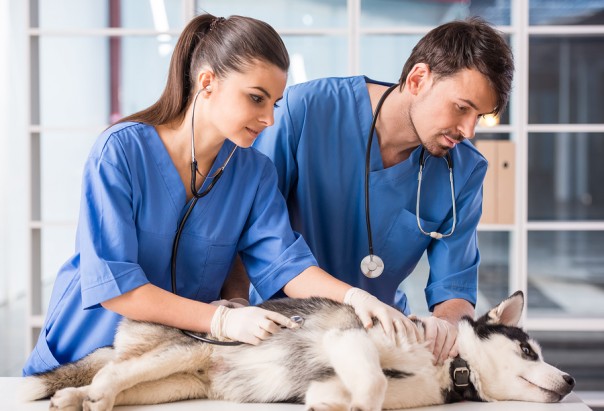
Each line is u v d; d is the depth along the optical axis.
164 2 3.55
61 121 3.82
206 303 1.51
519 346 1.46
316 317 1.43
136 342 1.42
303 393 1.38
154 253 1.51
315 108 1.79
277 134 1.79
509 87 1.50
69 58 3.79
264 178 1.61
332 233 1.82
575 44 15.26
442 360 1.43
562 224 3.30
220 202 1.56
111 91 3.66
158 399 1.38
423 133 1.57
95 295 1.37
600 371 3.94
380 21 3.53
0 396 1.38
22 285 6.00
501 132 3.51
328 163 1.79
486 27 1.50
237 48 1.37
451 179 1.77
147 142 1.49
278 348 1.41
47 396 1.37
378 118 1.76
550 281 6.79
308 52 3.47
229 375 1.44
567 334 4.93
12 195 5.78
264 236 1.58
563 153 16.53
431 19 3.55
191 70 1.48
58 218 4.39
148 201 1.48
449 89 1.48
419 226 1.78
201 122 1.47
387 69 3.46
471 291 1.79
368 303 1.40
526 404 1.39
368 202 1.78
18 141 5.92
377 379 1.22
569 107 15.85
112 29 3.32
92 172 1.44
